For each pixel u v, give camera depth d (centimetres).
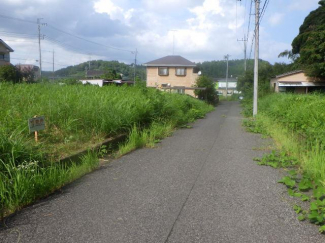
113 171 505
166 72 3994
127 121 773
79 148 589
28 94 764
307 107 998
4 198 336
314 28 2912
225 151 688
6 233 289
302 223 315
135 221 316
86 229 297
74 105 692
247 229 301
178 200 376
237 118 1725
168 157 618
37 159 440
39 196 377
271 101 1728
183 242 275
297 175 486
